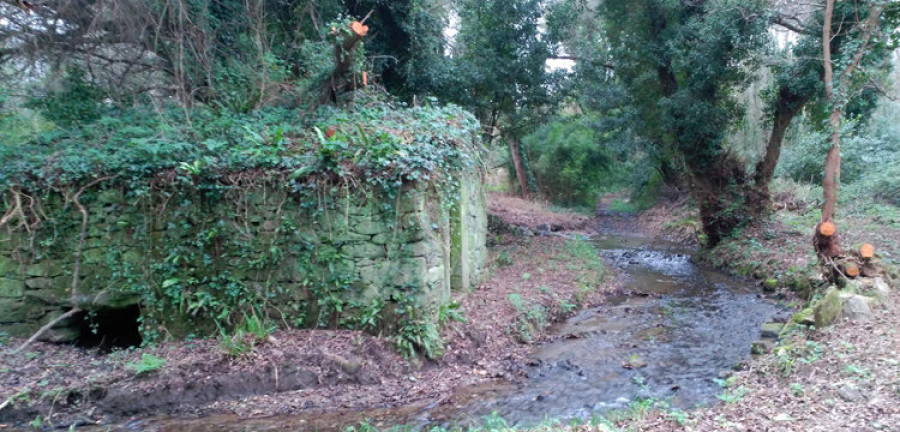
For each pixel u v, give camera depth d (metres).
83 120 7.95
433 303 6.78
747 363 6.37
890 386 4.55
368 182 6.38
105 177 6.50
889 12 10.61
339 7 10.44
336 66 8.17
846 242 10.98
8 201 6.43
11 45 7.68
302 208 6.52
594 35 18.62
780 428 4.10
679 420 4.39
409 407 5.55
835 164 8.20
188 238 6.64
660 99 14.33
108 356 6.28
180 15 7.54
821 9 11.20
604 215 28.69
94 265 6.64
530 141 29.56
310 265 6.57
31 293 6.67
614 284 11.63
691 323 8.60
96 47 8.20
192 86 8.31
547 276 10.83
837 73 8.54
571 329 8.46
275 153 6.59
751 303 9.73
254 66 8.91
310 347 6.19
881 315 6.41
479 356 6.95
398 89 12.13
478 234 9.91
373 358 6.23
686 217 20.44
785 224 14.48
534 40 13.77
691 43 13.55
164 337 6.61
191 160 6.63
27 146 7.02
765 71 19.41
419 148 6.61
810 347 5.90
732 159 15.06
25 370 5.75
